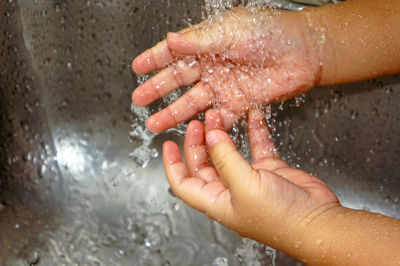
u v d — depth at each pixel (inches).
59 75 21.4
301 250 17.0
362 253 16.4
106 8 20.7
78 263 19.7
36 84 21.1
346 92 20.6
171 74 19.5
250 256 20.0
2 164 20.3
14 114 20.8
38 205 20.6
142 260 20.0
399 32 19.3
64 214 20.8
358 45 19.4
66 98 21.7
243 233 17.6
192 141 18.8
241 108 19.8
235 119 19.8
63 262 19.6
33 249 19.4
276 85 19.7
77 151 22.0
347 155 21.2
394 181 20.9
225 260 20.0
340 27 19.4
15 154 20.7
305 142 21.2
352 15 19.5
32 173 21.0
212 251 20.2
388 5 19.5
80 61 21.4
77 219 20.8
